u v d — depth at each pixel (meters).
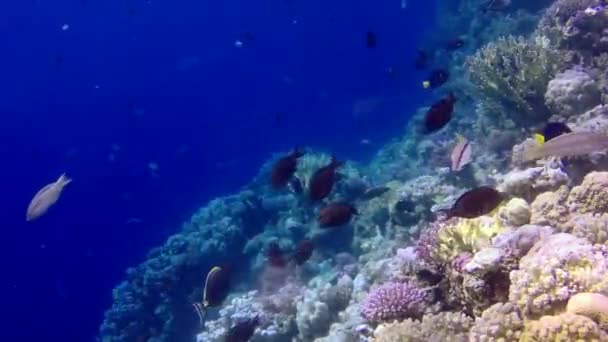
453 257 4.80
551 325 3.01
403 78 30.56
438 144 13.27
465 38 18.03
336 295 8.31
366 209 11.05
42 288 26.56
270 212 13.94
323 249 11.23
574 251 3.49
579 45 9.70
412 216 9.70
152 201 33.75
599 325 3.02
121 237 29.86
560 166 6.47
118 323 14.10
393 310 5.11
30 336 23.84
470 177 9.98
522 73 9.09
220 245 13.16
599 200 4.75
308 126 33.12
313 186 6.72
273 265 9.14
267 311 9.42
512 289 3.59
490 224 4.97
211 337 9.35
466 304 4.57
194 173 36.00
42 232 32.53
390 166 14.58
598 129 6.85
